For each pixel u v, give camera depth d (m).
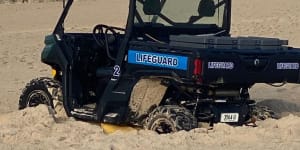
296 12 39.38
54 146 9.70
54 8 48.75
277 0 45.75
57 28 12.79
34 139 10.30
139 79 10.95
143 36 11.45
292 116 11.29
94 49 12.60
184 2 11.89
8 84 19.59
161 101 11.03
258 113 11.66
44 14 44.69
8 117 11.80
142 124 11.20
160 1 11.63
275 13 39.59
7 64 24.33
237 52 10.36
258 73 10.59
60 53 12.52
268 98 16.39
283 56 10.88
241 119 11.16
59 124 11.33
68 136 10.44
